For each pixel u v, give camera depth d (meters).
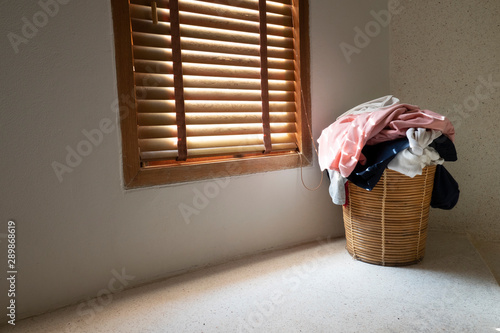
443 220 2.18
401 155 1.44
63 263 1.34
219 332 1.14
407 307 1.25
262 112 1.84
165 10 1.54
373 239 1.65
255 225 1.84
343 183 1.63
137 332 1.16
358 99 2.18
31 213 1.27
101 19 1.38
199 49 1.62
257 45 1.82
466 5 2.03
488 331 1.08
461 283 1.43
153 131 1.54
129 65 1.45
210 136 1.72
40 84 1.27
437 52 2.13
